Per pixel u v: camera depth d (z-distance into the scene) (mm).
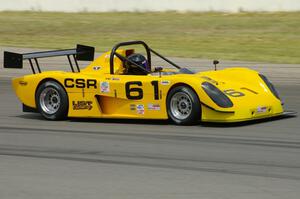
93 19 104812
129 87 34969
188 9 106750
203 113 33156
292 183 22266
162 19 101875
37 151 28859
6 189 22375
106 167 25391
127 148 29031
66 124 36094
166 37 87938
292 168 24500
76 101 36625
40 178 23844
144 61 37188
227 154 27188
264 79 36719
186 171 24391
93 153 28156
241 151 27734
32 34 93188
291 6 100188
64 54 38781
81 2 113000
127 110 35344
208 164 25484
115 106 35812
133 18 104125
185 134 31734
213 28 92875
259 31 88812
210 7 105375
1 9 113875
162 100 34125
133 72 37281
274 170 24219
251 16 99562
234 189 21641
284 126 33344
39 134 33094
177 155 27281
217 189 21703
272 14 99875
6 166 25938
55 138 31891
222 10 104188
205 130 32594
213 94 32750
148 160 26500
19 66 38219
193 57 71375
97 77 36188
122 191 21750
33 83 37969
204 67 63406
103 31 94500
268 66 63250
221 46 79250
